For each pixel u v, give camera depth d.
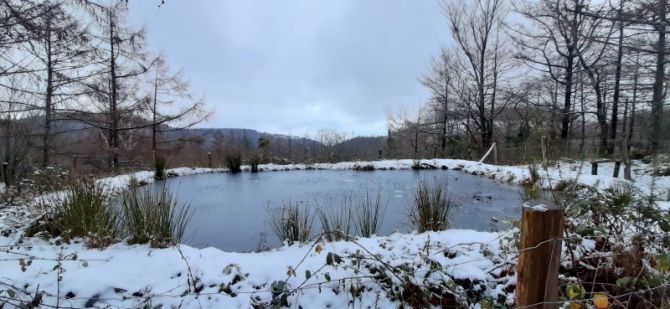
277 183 9.05
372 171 11.96
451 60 17.11
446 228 4.21
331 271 2.42
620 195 2.43
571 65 12.52
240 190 7.88
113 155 12.42
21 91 8.77
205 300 2.21
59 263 2.39
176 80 15.00
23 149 9.27
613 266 2.04
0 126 8.69
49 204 4.19
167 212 3.70
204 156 14.81
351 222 4.61
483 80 16.58
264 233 4.52
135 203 3.74
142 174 9.83
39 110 9.89
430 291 2.24
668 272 1.70
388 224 4.66
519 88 14.96
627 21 7.06
